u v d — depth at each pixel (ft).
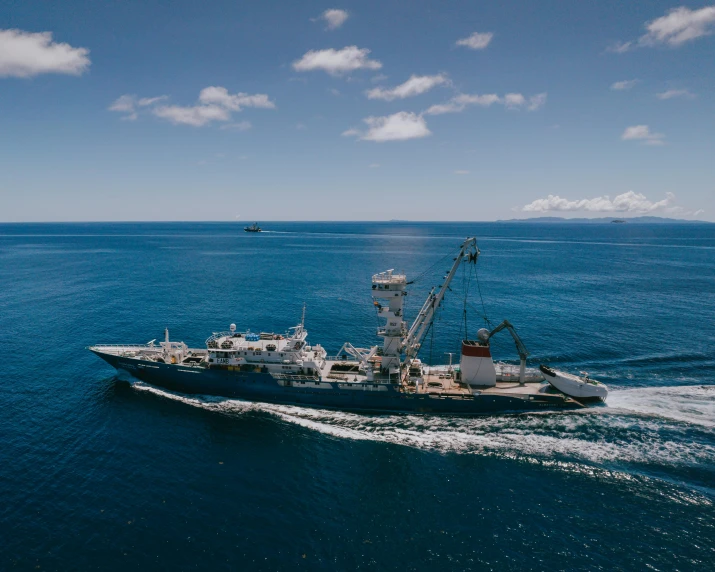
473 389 177.37
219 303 337.52
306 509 113.80
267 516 110.63
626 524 108.78
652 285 432.25
